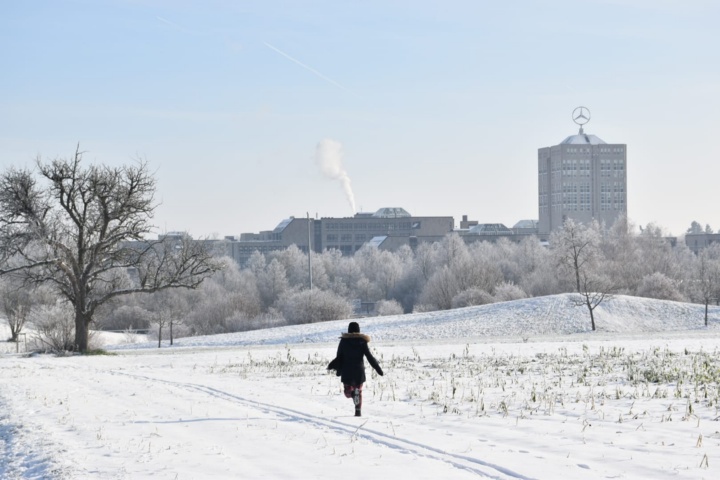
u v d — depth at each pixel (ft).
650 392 58.39
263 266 496.23
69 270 149.48
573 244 315.17
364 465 31.81
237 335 228.22
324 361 104.06
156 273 154.51
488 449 35.22
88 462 33.17
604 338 168.04
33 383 73.15
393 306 346.13
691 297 358.43
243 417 46.85
